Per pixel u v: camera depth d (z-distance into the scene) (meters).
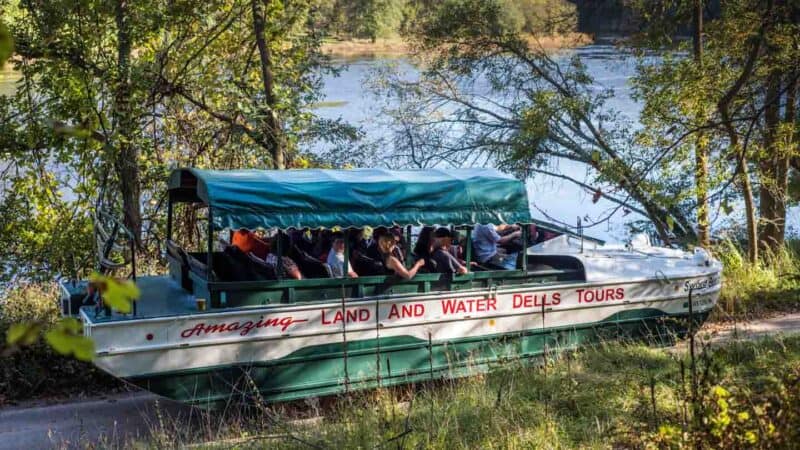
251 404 26.62
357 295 28.23
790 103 46.69
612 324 32.53
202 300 26.36
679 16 48.50
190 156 46.41
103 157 41.41
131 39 42.09
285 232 29.62
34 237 42.69
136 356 25.08
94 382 30.77
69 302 27.08
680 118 45.44
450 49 58.97
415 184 27.94
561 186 64.56
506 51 59.03
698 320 34.72
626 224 58.25
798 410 16.31
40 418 27.69
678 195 46.56
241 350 26.47
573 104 53.91
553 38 58.88
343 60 87.06
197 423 27.30
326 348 27.61
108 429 26.86
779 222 53.31
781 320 39.28
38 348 30.56
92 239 42.19
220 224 25.52
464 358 29.67
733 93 37.78
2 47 6.61
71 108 41.53
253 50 48.00
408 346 28.73
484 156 59.38
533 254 32.72
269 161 46.72
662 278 33.31
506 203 29.09
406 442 21.36
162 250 42.38
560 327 31.41
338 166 50.84
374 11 69.56
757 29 42.06
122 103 41.75
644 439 20.62
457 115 59.66
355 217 26.95
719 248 48.72
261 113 44.91
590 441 21.70
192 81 44.47
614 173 45.84
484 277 29.97
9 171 46.09
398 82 61.12
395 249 29.14
